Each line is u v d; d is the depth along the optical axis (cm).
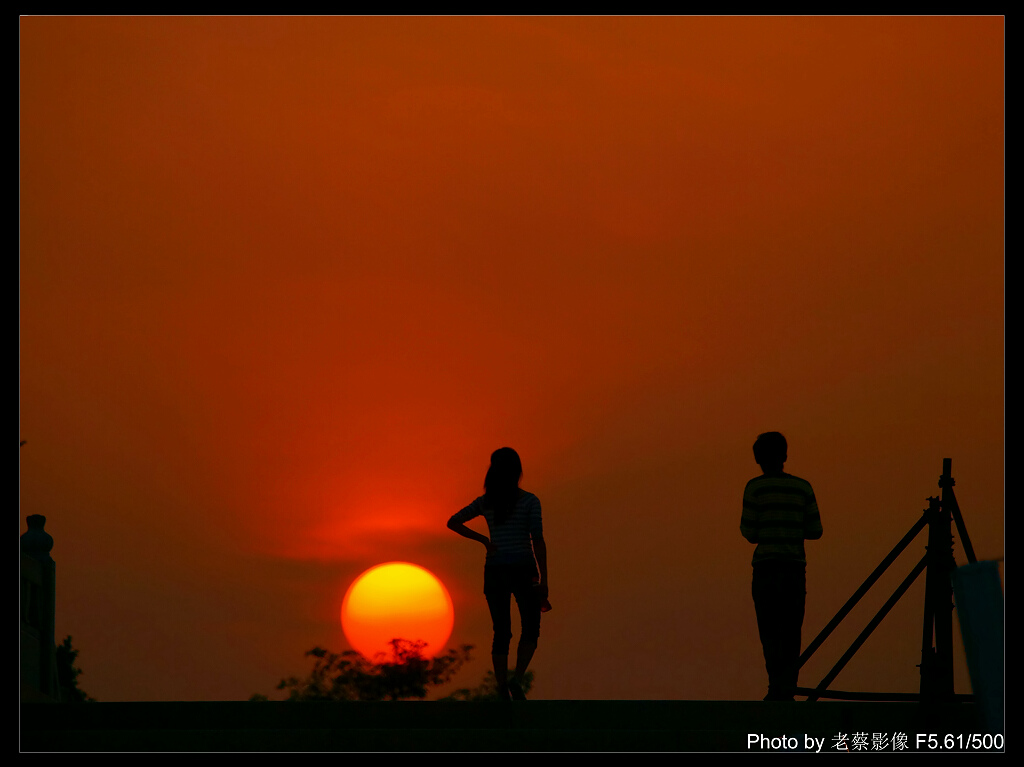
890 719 1816
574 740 1678
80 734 1641
